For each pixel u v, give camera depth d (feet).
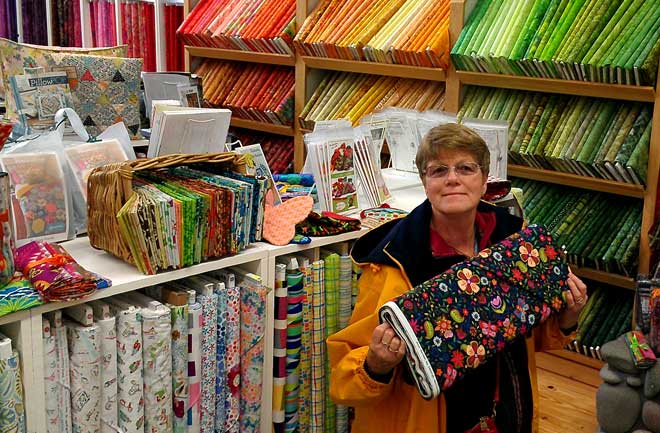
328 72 16.58
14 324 6.43
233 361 8.14
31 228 7.71
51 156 7.91
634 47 11.41
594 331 12.70
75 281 6.46
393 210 9.95
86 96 12.04
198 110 8.94
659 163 11.60
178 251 7.31
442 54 13.53
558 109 12.99
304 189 10.35
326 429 9.22
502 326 6.11
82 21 19.75
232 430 8.29
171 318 7.36
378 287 6.47
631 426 9.40
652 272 11.68
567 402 11.46
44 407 6.61
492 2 13.53
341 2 15.88
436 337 5.83
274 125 17.02
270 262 8.25
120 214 7.02
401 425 6.49
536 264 6.46
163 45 19.72
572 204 13.14
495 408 6.50
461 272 6.16
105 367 6.95
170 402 7.40
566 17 12.41
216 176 8.20
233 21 17.26
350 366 6.24
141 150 13.23
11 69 11.24
